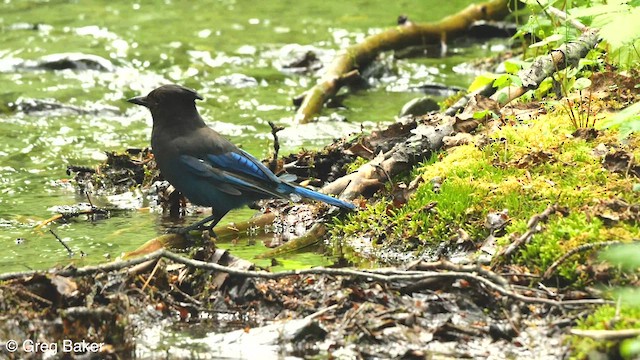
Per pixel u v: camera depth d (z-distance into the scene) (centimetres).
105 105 1895
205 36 2302
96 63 2091
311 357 925
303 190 1238
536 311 966
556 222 1073
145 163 1502
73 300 980
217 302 1027
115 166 1506
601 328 891
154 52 2184
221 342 957
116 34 2302
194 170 1245
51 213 1373
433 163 1298
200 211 1386
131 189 1474
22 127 1784
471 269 1002
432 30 2222
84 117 1845
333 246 1218
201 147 1249
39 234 1285
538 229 1067
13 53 2161
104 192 1470
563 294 981
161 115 1263
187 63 2128
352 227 1234
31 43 2230
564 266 1007
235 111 1866
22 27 2355
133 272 1028
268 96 1955
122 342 944
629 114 1133
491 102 1407
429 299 995
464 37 2289
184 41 2259
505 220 1124
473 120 1371
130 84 2014
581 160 1209
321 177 1427
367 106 1883
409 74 2067
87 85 2000
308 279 1047
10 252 1211
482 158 1266
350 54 2038
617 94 1378
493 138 1298
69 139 1728
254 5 2567
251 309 1016
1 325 943
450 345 927
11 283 998
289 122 1792
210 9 2531
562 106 1367
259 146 1659
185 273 1052
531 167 1220
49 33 2309
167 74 2070
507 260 1052
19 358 919
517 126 1324
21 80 2022
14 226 1318
